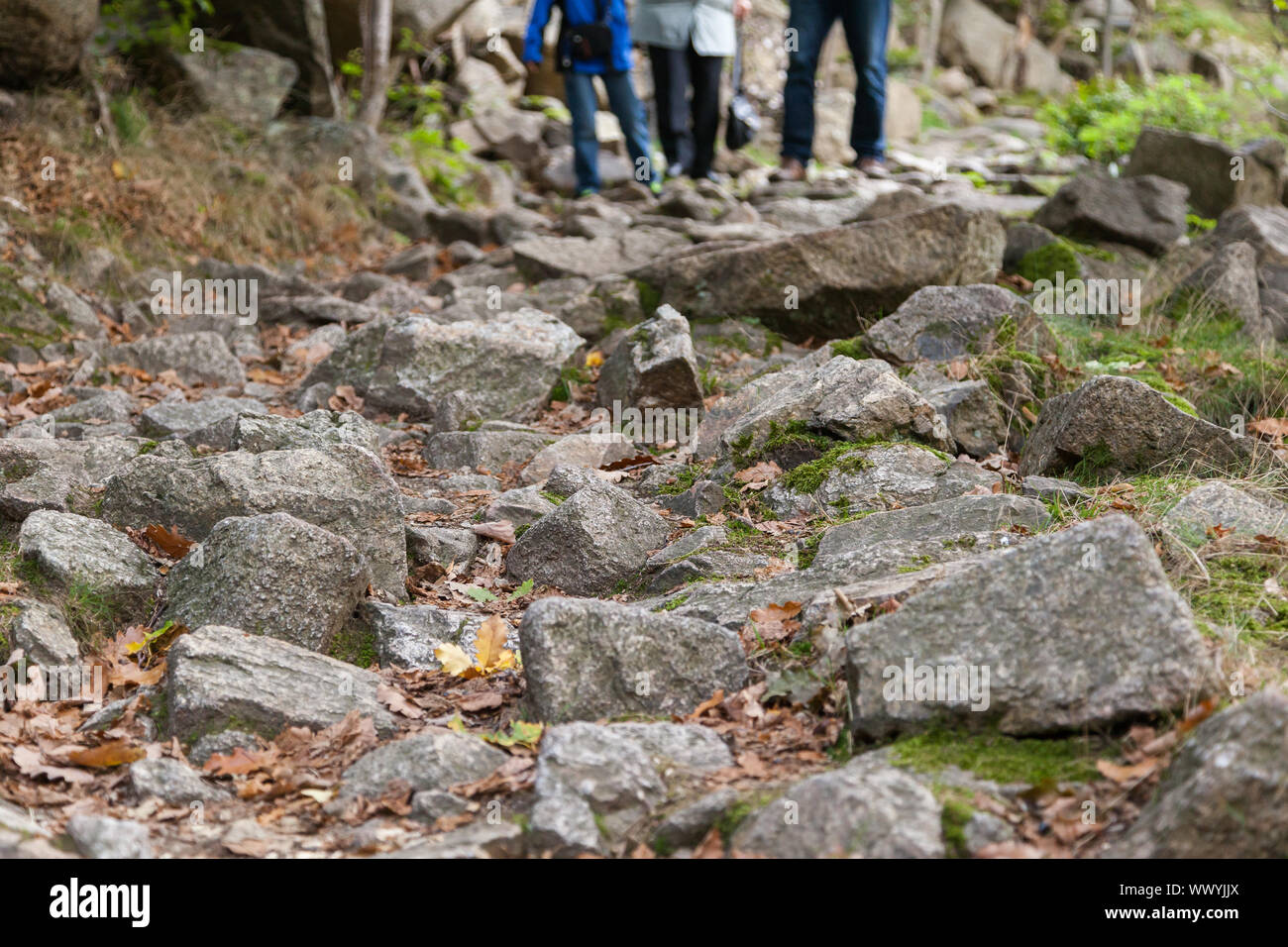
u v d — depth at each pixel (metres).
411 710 3.12
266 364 6.50
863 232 6.20
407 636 3.46
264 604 3.37
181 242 7.89
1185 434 4.11
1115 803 2.37
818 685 2.94
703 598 3.48
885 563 3.38
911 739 2.64
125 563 3.69
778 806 2.40
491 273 7.49
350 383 5.83
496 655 3.38
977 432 4.79
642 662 3.00
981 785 2.44
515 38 13.00
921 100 15.59
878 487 4.06
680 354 5.31
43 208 7.42
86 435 5.10
